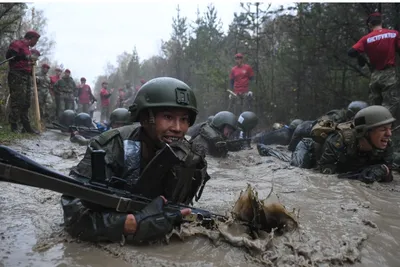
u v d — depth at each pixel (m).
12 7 10.08
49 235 2.27
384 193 3.80
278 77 13.42
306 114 11.87
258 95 13.74
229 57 17.58
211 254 2.03
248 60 15.21
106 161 2.25
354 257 2.01
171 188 2.33
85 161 2.29
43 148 7.50
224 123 7.24
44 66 12.61
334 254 2.02
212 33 20.56
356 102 6.63
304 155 5.47
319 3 10.24
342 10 9.67
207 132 7.09
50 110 12.98
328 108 11.16
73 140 8.99
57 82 14.27
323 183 4.22
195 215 2.32
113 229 2.06
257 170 5.46
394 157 5.32
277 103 13.34
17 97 9.05
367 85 10.23
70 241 2.16
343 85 10.67
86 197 1.96
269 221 2.32
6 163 1.77
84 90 18.78
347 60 10.16
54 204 3.09
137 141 2.39
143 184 2.22
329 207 3.14
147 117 2.34
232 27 16.84
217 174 5.17
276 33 14.12
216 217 2.47
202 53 19.08
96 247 2.09
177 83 2.34
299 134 7.44
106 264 1.87
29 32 9.05
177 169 2.30
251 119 9.17
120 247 2.06
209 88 17.11
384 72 6.66
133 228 2.05
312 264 1.92
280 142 9.53
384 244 2.29
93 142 2.34
